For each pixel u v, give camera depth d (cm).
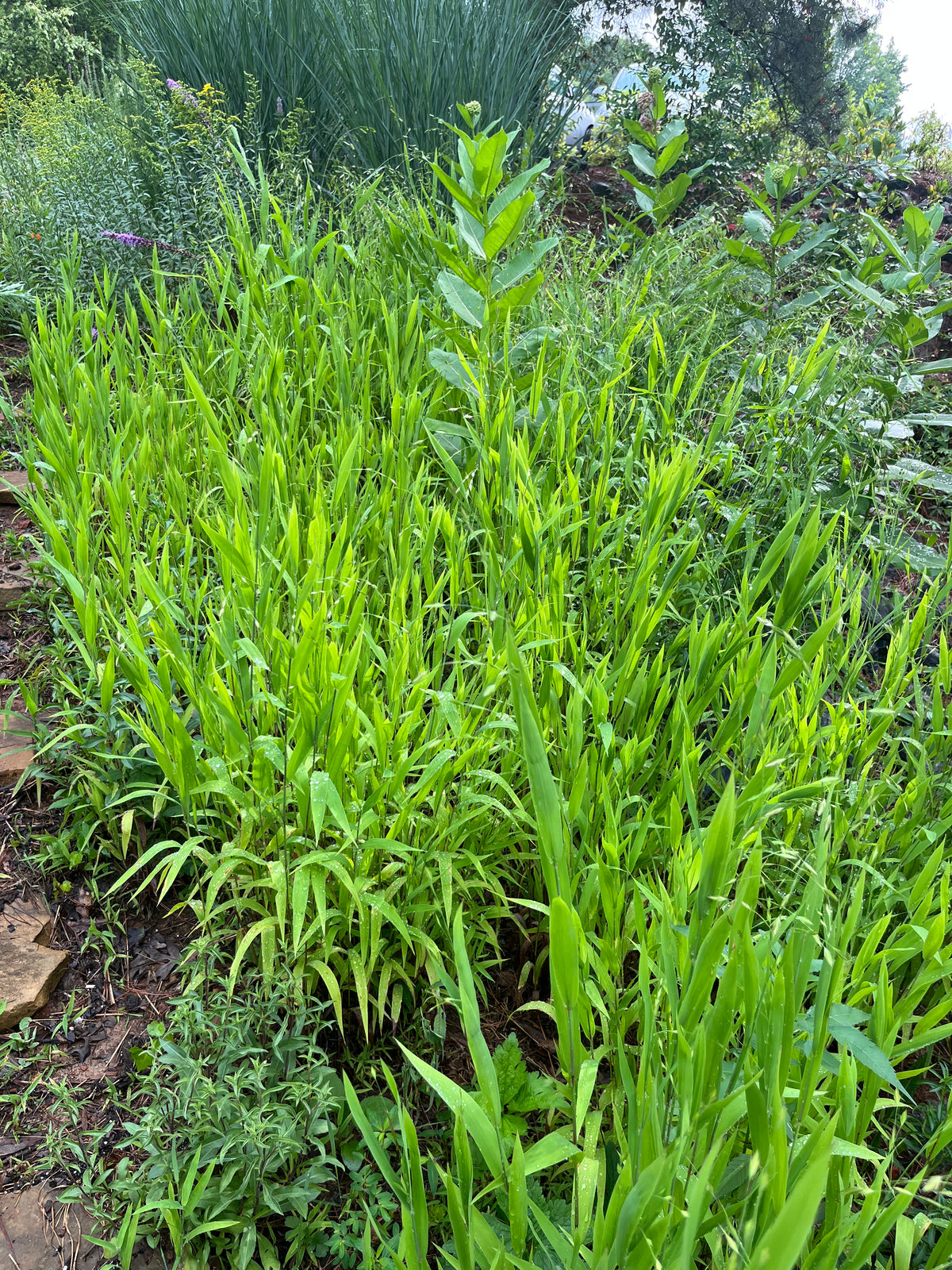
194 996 172
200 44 614
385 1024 190
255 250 405
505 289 335
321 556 216
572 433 299
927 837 200
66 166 518
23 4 1130
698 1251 142
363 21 593
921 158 1033
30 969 194
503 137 301
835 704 272
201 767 196
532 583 238
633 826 179
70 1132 170
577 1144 157
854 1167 127
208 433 263
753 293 495
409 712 178
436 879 187
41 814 230
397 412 303
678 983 138
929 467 372
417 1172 115
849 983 155
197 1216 151
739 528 276
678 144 494
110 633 250
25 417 373
